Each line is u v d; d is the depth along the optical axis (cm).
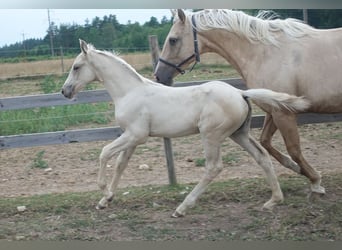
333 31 455
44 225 439
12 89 1348
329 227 408
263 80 456
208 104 434
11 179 602
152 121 452
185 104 444
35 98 545
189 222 433
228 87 438
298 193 483
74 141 548
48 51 1717
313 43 447
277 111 446
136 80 460
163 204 479
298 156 457
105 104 1011
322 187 472
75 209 474
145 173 597
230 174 570
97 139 549
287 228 411
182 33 485
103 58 465
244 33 463
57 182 580
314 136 728
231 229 416
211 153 440
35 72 1647
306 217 424
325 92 441
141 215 453
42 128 832
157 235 410
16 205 488
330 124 792
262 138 479
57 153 718
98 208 469
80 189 546
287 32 454
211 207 463
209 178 443
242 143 453
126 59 1447
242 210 452
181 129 447
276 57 452
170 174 535
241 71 479
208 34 481
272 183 447
